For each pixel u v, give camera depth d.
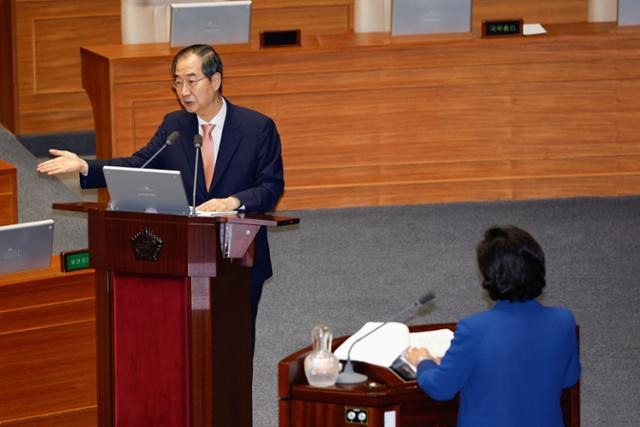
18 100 20.02
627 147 17.53
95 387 9.52
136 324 8.00
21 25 19.86
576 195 17.58
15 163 18.89
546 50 17.14
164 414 8.05
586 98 17.36
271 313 13.23
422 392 7.34
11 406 9.27
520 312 6.99
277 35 16.59
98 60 16.25
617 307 13.36
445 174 17.31
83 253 9.39
